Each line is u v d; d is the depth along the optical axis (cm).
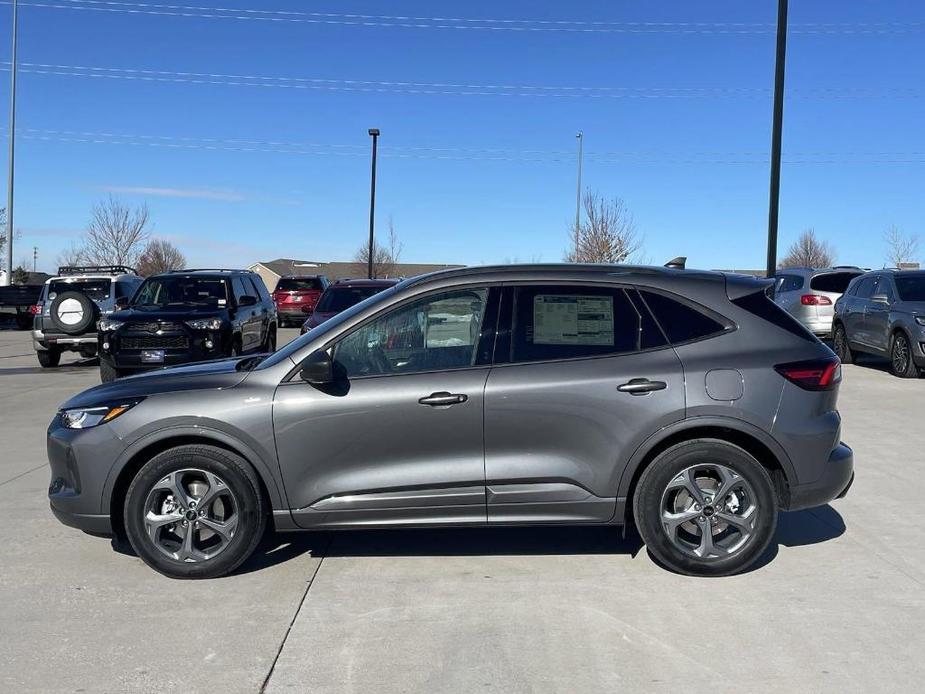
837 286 1670
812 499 494
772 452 486
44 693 365
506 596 470
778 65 1594
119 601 464
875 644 407
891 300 1354
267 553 543
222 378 504
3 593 475
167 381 509
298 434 484
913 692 362
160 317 1276
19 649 406
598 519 491
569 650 403
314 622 436
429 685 370
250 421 484
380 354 495
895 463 770
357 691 365
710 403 480
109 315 1299
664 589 478
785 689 365
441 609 452
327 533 584
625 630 425
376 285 1455
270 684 371
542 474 484
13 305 2983
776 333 498
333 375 487
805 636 416
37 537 574
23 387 1355
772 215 1630
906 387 1230
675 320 498
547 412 482
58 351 1670
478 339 495
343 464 487
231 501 493
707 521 491
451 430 483
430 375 487
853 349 1512
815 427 489
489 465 485
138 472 491
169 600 465
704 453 484
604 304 500
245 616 443
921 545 552
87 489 495
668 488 488
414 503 488
